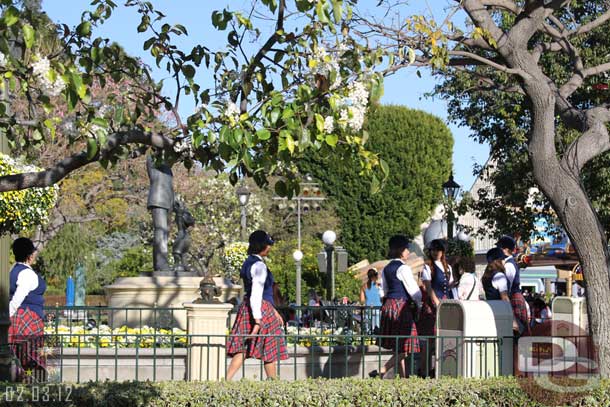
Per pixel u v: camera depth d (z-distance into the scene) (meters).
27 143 8.56
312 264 41.03
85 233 44.88
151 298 16.14
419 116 61.97
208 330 11.23
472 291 12.98
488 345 10.48
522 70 11.41
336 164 7.66
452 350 10.63
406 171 61.41
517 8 11.78
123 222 38.59
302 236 55.03
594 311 11.06
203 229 44.22
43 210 14.44
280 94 7.32
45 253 44.09
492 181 28.30
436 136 62.22
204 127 7.41
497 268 12.64
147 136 8.02
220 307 11.24
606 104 12.37
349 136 7.40
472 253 25.50
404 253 12.22
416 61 10.36
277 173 7.99
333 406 8.15
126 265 49.81
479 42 11.57
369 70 7.83
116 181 34.59
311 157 59.03
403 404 8.34
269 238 10.98
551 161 11.37
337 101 7.39
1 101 7.79
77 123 7.49
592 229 11.23
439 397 8.43
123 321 16.11
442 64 10.19
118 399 7.66
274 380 8.62
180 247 17.53
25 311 11.03
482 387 8.60
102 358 11.80
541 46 12.62
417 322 12.61
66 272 44.66
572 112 12.11
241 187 32.03
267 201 51.94
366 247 60.84
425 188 61.78
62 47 8.54
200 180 42.66
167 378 11.94
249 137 7.14
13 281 11.05
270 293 10.91
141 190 34.50
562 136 22.05
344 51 7.86
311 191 40.88
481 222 58.31
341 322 15.42
